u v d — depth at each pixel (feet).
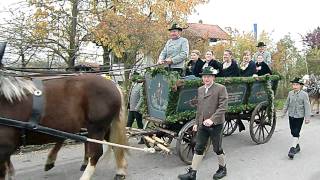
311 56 65.10
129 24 38.11
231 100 24.07
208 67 18.81
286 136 29.35
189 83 20.49
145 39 39.96
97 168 20.36
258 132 26.86
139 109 23.79
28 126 14.56
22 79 15.11
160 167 20.80
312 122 36.47
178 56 22.04
